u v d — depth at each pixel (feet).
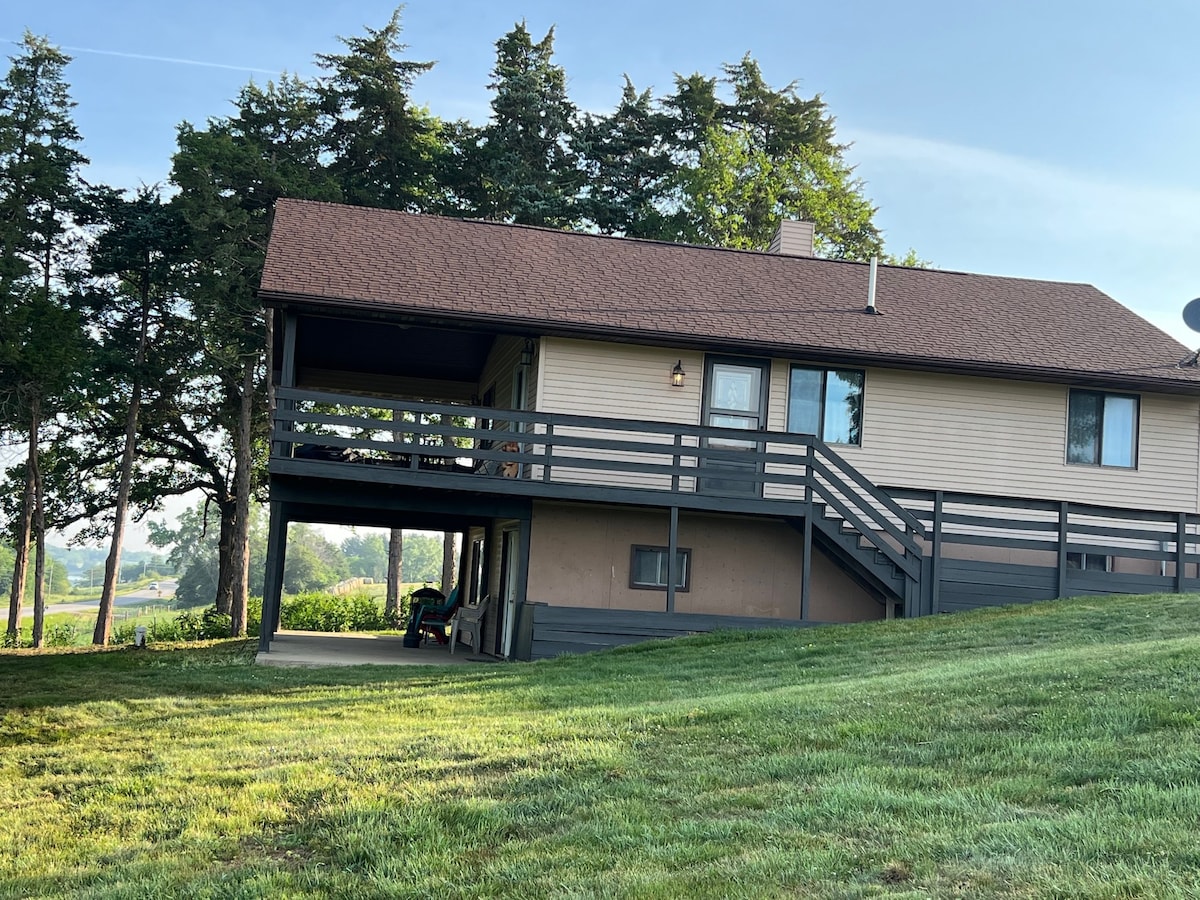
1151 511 60.23
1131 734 24.56
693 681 39.99
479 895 17.81
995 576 58.80
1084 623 46.60
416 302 57.62
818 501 60.13
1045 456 64.69
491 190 121.70
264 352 102.42
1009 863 17.17
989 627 47.91
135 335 106.63
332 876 19.30
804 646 47.01
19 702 39.42
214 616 105.81
